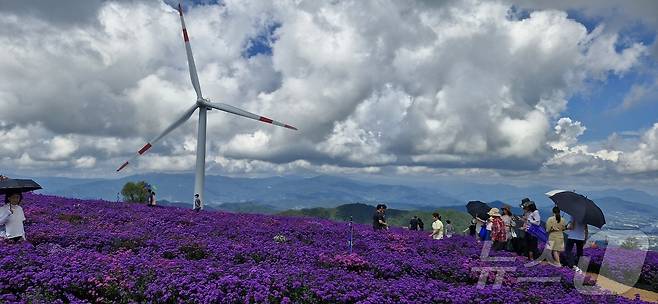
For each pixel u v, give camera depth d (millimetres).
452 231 35250
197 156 56688
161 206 43750
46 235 20594
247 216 38562
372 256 21109
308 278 15008
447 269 19547
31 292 13164
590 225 20969
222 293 13219
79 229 23219
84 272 14484
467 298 14227
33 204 33188
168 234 23766
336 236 29344
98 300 13445
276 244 22719
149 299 13391
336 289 14117
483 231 28906
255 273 14953
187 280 13977
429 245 27594
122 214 32094
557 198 22188
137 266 15367
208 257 19562
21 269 14453
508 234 25125
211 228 27656
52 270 14539
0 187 18844
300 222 36438
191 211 40062
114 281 14094
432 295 14336
